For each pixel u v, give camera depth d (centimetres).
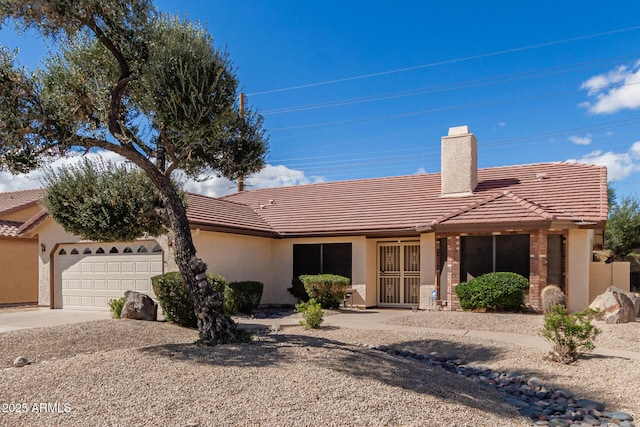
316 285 1828
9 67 801
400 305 1944
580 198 1709
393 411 556
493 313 1531
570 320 928
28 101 818
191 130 831
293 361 733
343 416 530
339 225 1998
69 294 1853
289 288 2042
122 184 1221
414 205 2020
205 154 962
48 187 1270
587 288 1565
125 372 669
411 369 772
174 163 930
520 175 2041
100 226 1196
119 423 504
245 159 991
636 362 905
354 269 1939
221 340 881
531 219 1540
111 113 896
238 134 980
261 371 672
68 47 954
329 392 595
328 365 719
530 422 608
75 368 695
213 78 859
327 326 1379
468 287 1584
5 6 809
